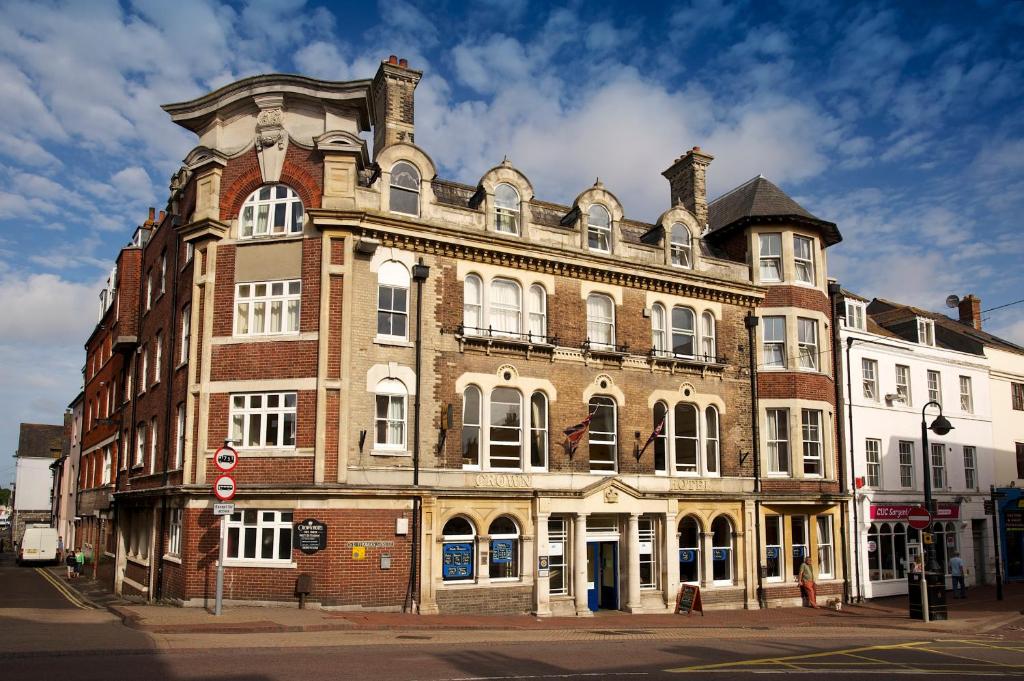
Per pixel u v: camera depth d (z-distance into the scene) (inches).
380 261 866.1
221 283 865.5
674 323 1073.5
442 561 853.2
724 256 1197.1
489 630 737.0
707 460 1059.9
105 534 1387.8
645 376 1026.1
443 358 884.0
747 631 803.4
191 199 933.8
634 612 943.7
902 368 1316.4
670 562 986.1
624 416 999.6
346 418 815.1
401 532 815.1
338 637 630.5
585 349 978.1
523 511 898.7
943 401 1364.4
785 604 1064.8
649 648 637.3
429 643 621.6
